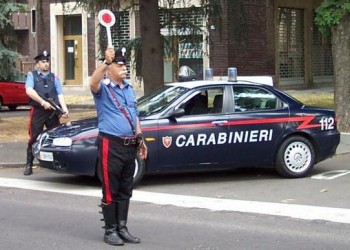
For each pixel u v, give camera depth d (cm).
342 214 775
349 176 1045
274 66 2859
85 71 3066
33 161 1168
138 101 1017
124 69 638
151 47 1586
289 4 2925
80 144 913
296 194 899
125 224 655
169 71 2530
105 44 1730
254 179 1031
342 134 1503
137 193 920
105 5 1670
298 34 3028
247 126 987
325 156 1047
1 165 1165
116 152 629
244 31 1758
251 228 713
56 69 3141
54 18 3095
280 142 1010
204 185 984
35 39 3262
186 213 792
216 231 701
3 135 1548
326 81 3206
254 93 1010
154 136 936
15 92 2409
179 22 1684
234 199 873
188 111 966
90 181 1018
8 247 636
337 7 1472
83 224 737
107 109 631
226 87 995
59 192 933
